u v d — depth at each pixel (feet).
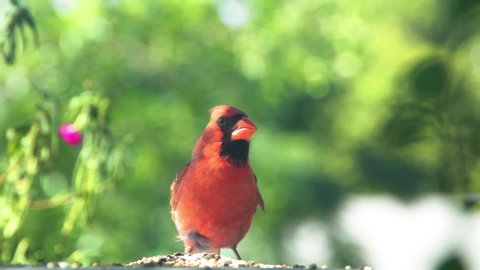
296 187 58.49
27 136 24.72
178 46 53.16
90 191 24.97
